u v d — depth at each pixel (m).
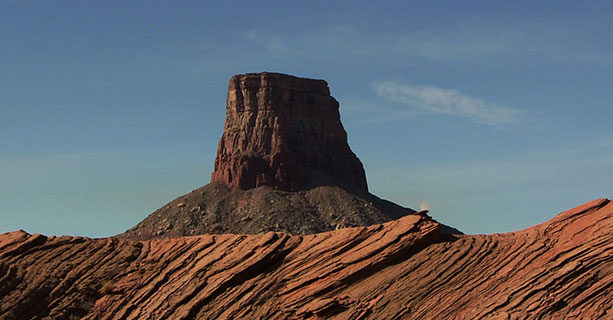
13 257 57.03
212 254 55.78
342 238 53.84
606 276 47.88
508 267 50.38
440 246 52.28
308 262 53.53
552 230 52.28
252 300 52.09
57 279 55.22
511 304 47.72
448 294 49.59
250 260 54.06
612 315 45.84
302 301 51.09
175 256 56.66
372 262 51.72
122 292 54.47
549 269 48.97
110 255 57.72
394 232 52.88
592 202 52.84
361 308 49.69
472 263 51.00
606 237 49.66
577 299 47.16
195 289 53.28
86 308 53.62
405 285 50.44
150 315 52.44
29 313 52.78
